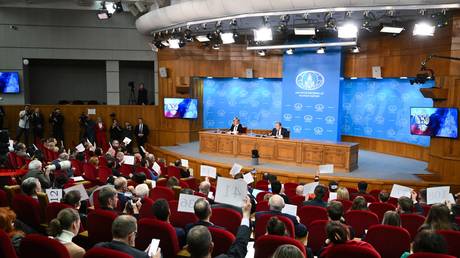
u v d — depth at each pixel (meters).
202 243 2.95
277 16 12.71
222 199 5.38
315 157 12.58
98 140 17.77
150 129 18.77
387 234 4.58
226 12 12.86
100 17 15.95
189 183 9.27
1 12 17.94
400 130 15.02
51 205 5.07
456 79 11.40
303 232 4.96
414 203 6.93
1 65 18.11
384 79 15.55
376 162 13.84
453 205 6.54
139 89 19.06
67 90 20.14
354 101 16.80
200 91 18.97
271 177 8.99
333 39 15.62
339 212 4.87
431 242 3.41
